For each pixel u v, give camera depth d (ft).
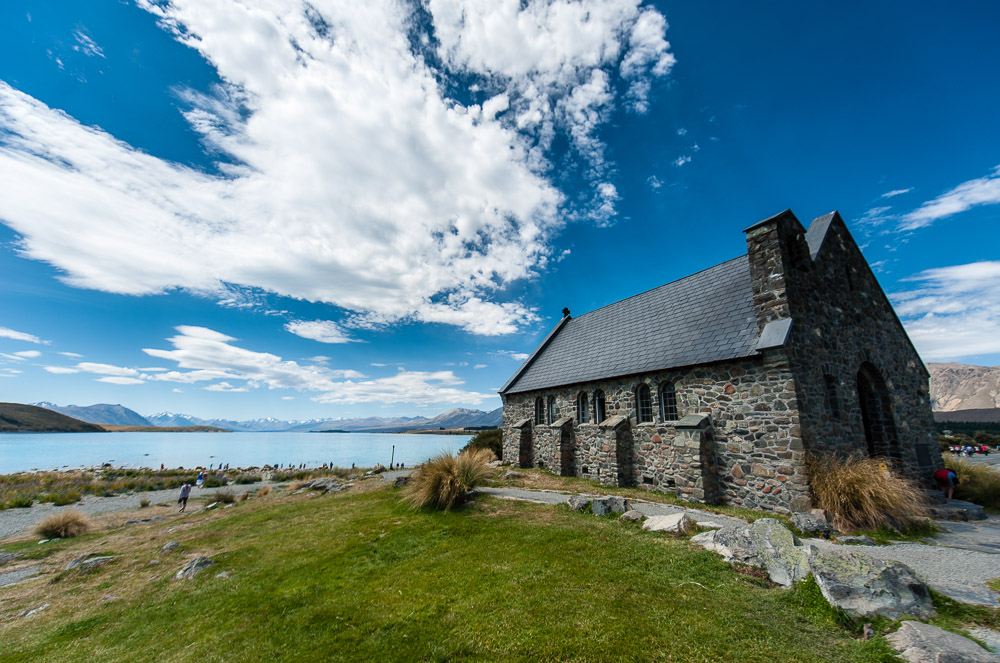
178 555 40.06
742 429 44.52
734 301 53.72
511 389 92.99
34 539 57.31
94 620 26.53
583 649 17.01
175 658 20.39
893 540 29.45
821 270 49.37
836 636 16.94
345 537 38.01
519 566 26.81
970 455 129.18
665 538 30.12
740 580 22.53
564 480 63.72
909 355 60.95
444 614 21.47
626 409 60.85
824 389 44.29
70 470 170.60
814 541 29.66
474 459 51.42
